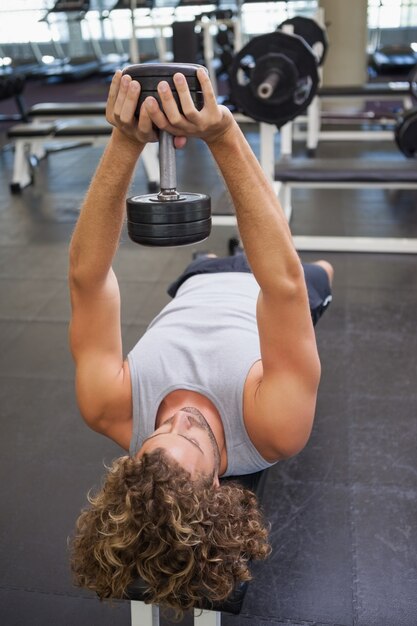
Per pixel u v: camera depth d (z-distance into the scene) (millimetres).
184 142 877
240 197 959
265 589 1427
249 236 993
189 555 899
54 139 4301
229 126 875
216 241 3402
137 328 2541
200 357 1232
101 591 962
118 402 1198
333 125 6188
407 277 2926
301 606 1387
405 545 1522
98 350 1187
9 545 1563
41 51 10953
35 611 1407
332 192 4246
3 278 3066
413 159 3303
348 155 5090
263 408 1125
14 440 1934
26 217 3926
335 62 6438
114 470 972
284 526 1586
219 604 1046
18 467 1821
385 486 1700
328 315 2590
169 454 968
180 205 875
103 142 4328
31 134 4270
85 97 8609
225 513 948
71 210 4016
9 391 2172
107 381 1188
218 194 3500
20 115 6973
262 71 2836
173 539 896
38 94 9055
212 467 1071
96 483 1751
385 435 1889
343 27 6328
